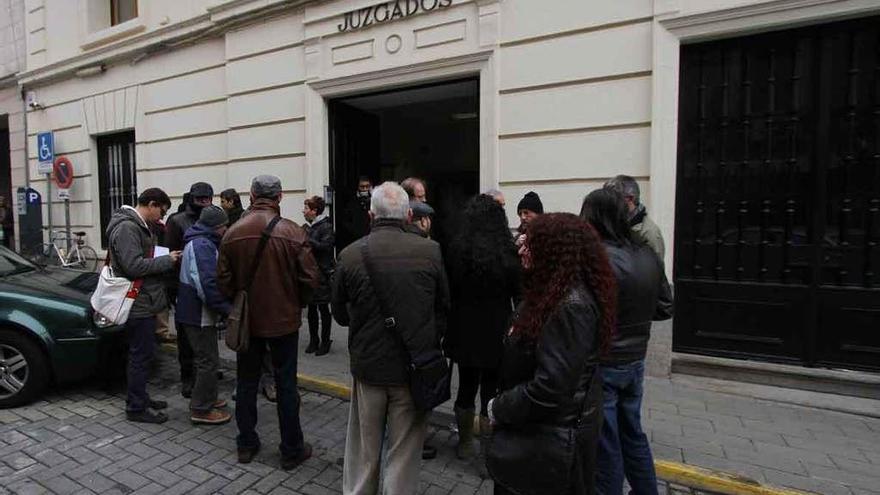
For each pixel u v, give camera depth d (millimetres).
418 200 4020
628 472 2498
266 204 3176
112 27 9016
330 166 6918
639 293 2326
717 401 4145
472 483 3035
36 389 3998
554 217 1896
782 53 4355
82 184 9820
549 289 1789
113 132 9266
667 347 4629
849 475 3039
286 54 6922
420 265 2506
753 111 4469
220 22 7355
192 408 3738
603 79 4875
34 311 3951
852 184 4176
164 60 8297
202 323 3639
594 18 4871
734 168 4555
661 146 4609
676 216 4730
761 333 4488
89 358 4051
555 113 5117
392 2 5957
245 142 7379
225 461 3234
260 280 3016
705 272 4680
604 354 1866
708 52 4594
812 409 3984
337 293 2645
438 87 6188
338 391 4414
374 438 2572
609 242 2377
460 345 3080
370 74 6203
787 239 4391
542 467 1762
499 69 5387
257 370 3201
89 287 4582
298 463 3189
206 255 3553
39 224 10195
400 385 2498
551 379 1695
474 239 2965
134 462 3197
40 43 10195
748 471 3082
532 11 5180
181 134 8203
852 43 4125
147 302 3754
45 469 3094
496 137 5426
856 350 4184
